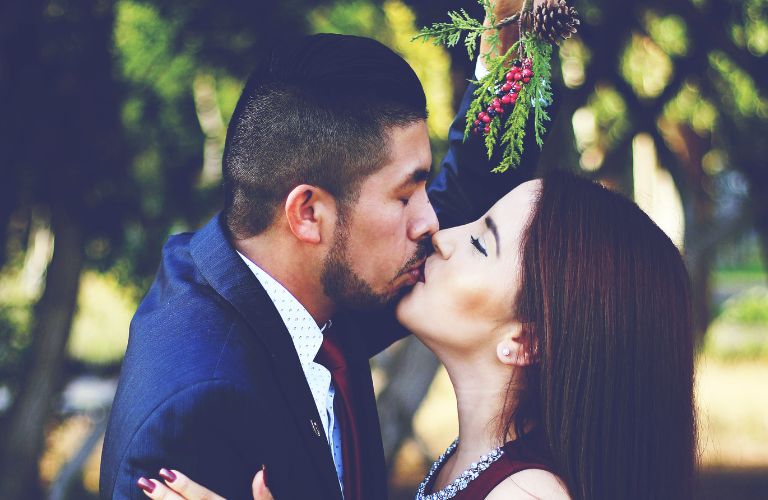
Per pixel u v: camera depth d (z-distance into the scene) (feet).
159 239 21.01
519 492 6.19
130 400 5.88
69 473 21.06
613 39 17.03
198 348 5.97
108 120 19.11
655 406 6.44
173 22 18.44
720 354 50.16
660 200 22.77
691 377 6.68
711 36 17.39
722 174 23.27
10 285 22.70
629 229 6.54
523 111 6.31
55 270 19.83
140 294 21.50
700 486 7.11
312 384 6.69
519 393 6.63
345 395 6.89
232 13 17.22
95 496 23.79
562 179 6.76
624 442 6.37
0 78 17.80
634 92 18.44
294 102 6.28
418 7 13.02
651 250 6.55
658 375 6.46
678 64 18.19
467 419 6.79
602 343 6.37
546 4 6.20
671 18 17.89
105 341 36.14
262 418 5.92
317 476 6.21
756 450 30.78
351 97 6.24
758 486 26.04
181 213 21.27
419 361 19.58
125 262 21.26
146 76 20.43
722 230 22.09
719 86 19.15
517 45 6.56
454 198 7.95
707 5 17.19
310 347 6.66
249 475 5.87
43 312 19.90
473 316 6.56
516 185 7.83
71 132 18.71
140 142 20.29
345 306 6.71
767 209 21.27
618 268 6.42
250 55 17.70
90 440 21.47
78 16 18.19
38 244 23.93
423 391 19.63
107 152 19.29
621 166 20.84
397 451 19.56
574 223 6.48
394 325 7.98
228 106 22.70
